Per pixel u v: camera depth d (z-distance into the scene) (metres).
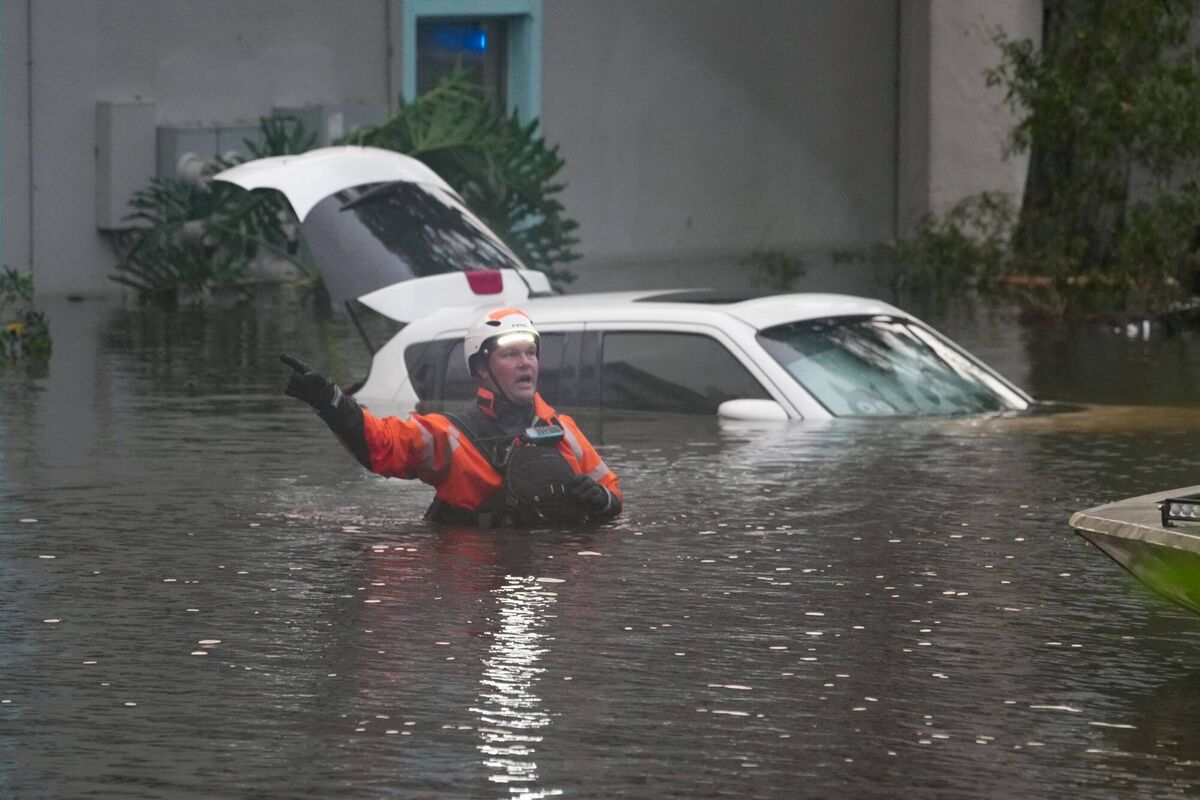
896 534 24.72
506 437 25.36
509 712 17.31
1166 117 61.41
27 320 45.38
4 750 16.27
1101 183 66.44
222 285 57.78
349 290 38.66
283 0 63.50
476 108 60.59
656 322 34.75
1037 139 65.56
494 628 20.14
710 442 31.34
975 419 34.00
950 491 27.48
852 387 34.16
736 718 17.16
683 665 18.80
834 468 29.20
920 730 16.86
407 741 16.52
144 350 45.38
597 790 15.35
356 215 39.62
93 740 16.53
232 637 19.80
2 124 56.72
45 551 23.72
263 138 62.00
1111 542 17.92
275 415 34.97
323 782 15.51
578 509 25.27
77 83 58.47
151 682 18.23
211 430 33.19
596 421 33.34
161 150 59.75
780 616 20.66
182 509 26.30
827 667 18.75
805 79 81.94
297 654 19.19
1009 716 17.27
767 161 80.69
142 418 34.53
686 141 77.25
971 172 82.19
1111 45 63.59
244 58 62.62
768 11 80.12
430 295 37.91
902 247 70.56
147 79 60.16
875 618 20.59
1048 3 79.81
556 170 60.84
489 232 40.75
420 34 69.25
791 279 70.19
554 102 72.00
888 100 85.38
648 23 75.38
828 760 16.06
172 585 21.98
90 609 20.94
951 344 36.59
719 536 24.58
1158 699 17.77
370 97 66.31
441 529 25.05
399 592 21.67
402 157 42.03
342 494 27.36
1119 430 33.06
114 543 24.17
